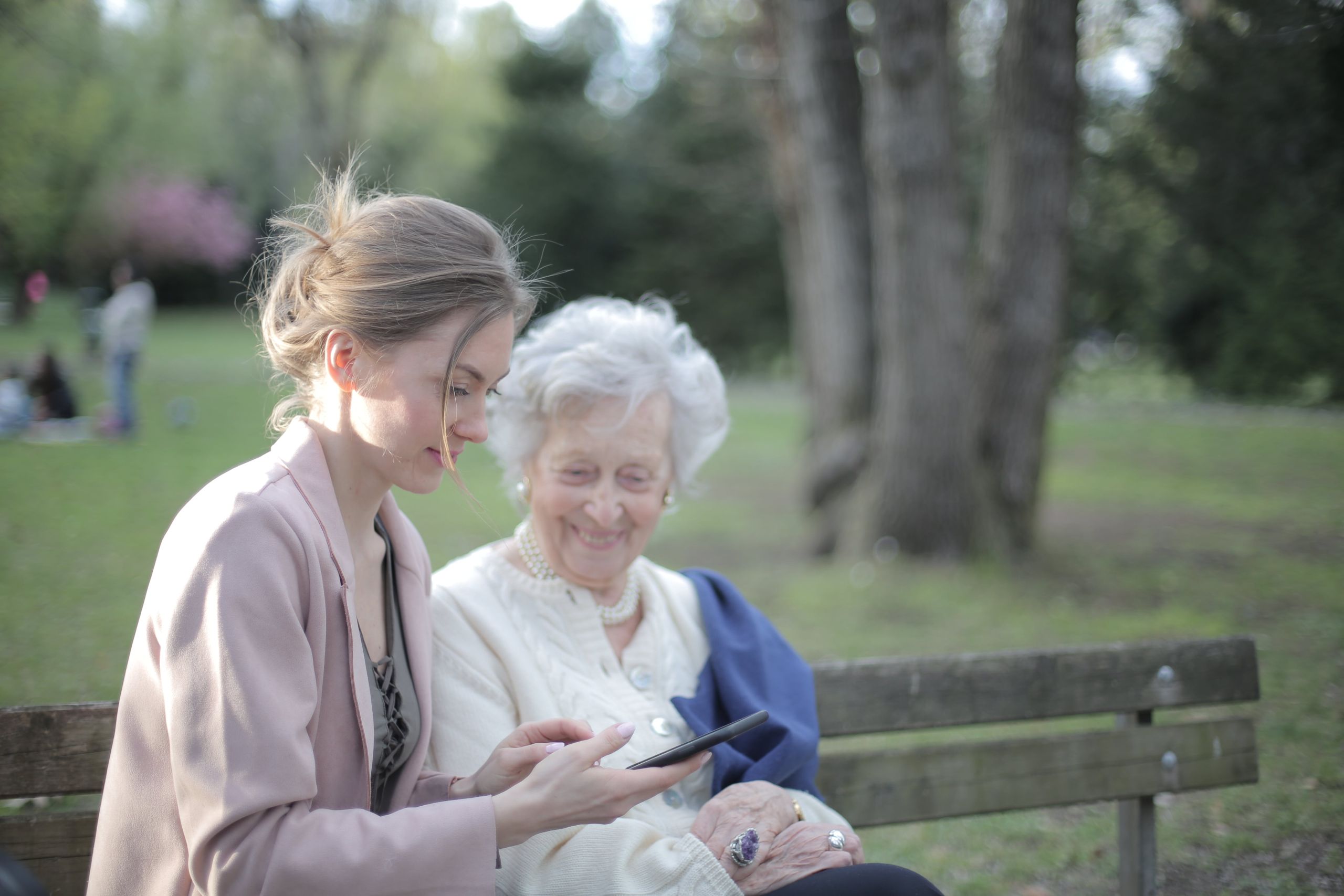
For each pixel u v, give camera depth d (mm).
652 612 2180
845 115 8312
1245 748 2641
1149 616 5543
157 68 12461
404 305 1450
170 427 11234
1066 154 7121
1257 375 16406
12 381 10219
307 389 1595
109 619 4348
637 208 30734
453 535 7516
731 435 16484
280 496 1451
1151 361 18359
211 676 1325
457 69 21969
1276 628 5035
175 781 1341
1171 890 2732
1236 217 11602
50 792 1861
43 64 8648
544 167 31203
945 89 7055
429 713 1744
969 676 2428
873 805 2354
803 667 2230
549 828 1441
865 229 8383
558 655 2041
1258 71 8070
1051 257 7203
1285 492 9203
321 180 1642
